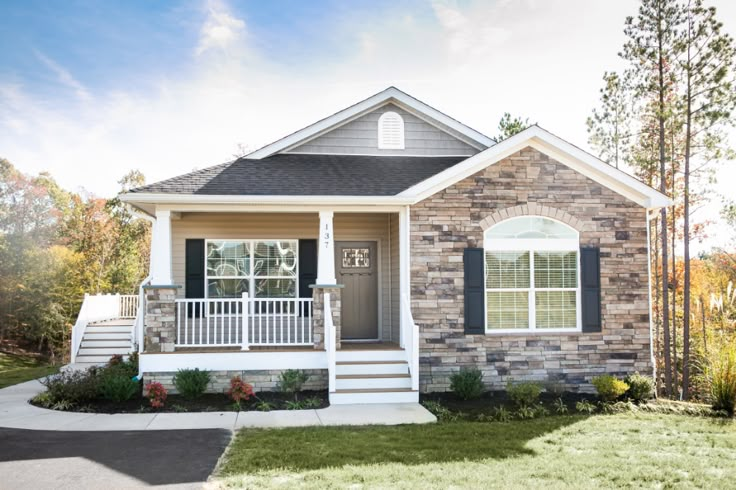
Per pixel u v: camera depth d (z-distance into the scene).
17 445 7.95
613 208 12.89
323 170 13.99
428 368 12.22
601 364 12.61
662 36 19.55
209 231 14.15
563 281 12.72
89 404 10.80
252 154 14.98
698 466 7.29
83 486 6.27
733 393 10.95
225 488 6.19
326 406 10.87
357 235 14.82
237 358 11.70
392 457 7.45
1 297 31.58
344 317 14.78
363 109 15.43
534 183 12.70
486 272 12.58
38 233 39.16
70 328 33.06
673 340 21.92
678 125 19.95
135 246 40.72
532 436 8.77
